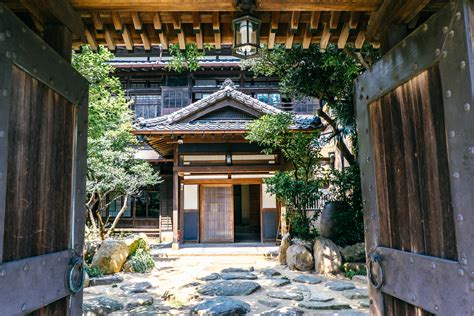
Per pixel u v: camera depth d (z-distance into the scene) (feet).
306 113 50.75
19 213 5.08
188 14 7.65
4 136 4.66
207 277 21.67
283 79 26.53
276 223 37.83
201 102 35.91
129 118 32.68
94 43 8.24
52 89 6.06
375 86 6.73
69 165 6.68
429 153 5.17
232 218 38.45
